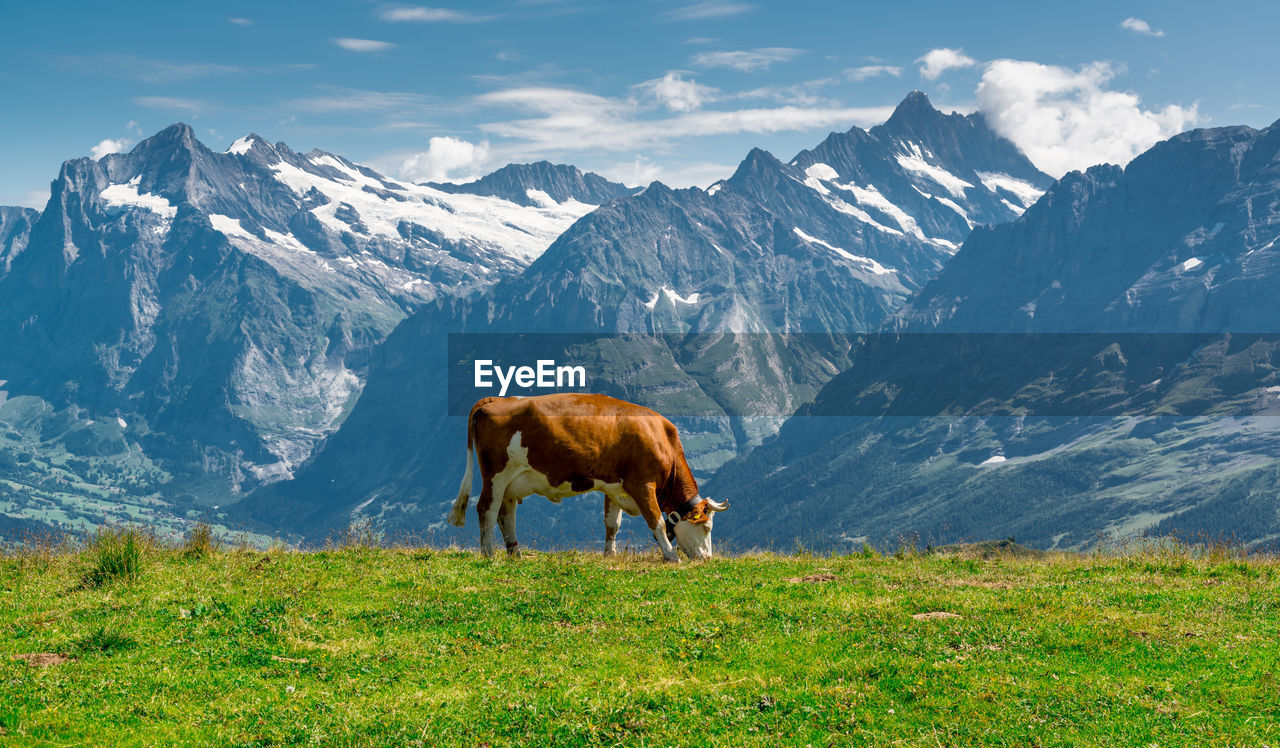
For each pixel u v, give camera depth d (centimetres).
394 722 960
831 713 980
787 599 1451
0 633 1254
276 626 1280
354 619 1334
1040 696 1009
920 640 1199
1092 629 1223
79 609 1372
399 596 1461
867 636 1227
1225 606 1372
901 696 1023
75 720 963
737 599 1445
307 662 1149
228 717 982
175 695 1038
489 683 1076
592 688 1055
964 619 1291
